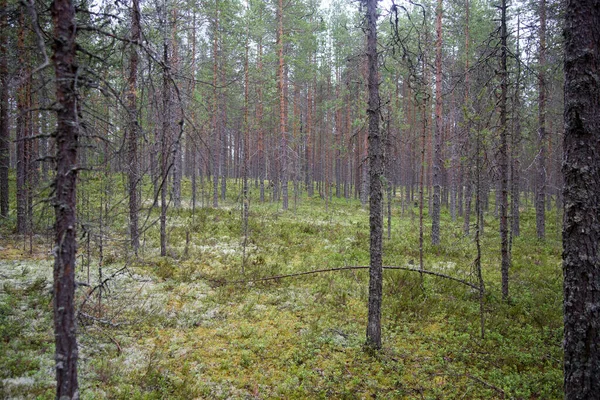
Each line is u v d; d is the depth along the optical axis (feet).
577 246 14.35
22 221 42.91
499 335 26.58
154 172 13.56
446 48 82.17
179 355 21.61
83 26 10.71
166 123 14.32
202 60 78.02
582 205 14.23
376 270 23.76
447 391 20.17
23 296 25.77
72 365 10.64
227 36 77.56
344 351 23.70
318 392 19.24
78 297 26.99
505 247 33.24
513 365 22.84
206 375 19.92
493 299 33.22
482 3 77.61
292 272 38.63
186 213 68.23
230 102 98.07
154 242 46.73
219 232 56.13
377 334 23.89
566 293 14.83
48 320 22.57
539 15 47.65
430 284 36.88
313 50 102.12
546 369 22.38
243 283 34.50
